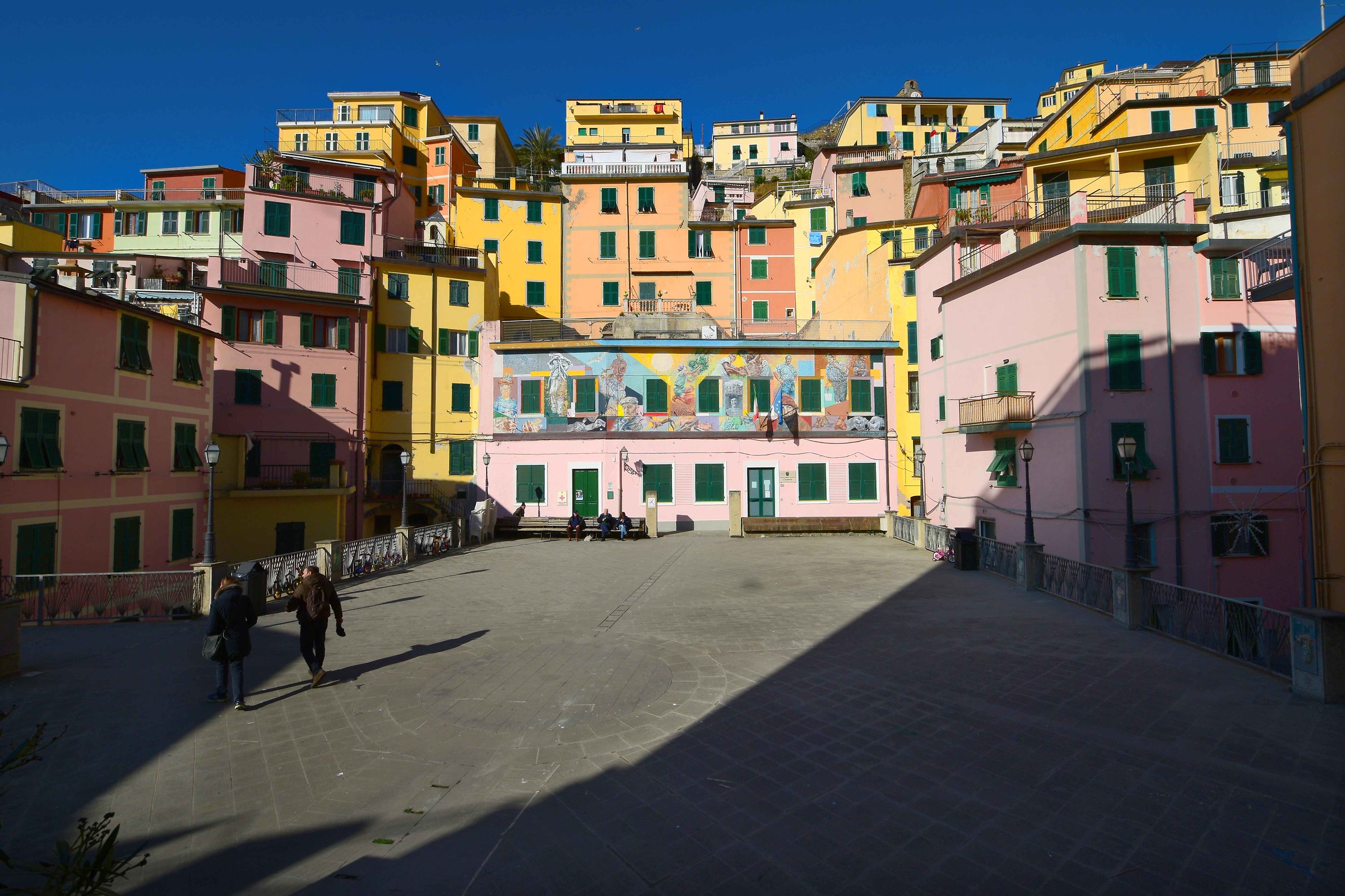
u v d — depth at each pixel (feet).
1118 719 24.49
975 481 80.07
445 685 29.55
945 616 40.55
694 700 27.17
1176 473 64.54
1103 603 40.34
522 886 15.43
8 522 54.60
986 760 21.42
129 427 68.54
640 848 16.89
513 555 72.64
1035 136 147.43
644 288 139.13
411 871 16.10
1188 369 65.46
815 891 15.14
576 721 25.26
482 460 95.91
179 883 15.72
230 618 27.12
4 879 15.88
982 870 15.84
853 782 20.12
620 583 54.80
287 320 96.73
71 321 61.16
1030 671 30.04
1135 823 17.75
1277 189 99.35
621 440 93.35
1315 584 37.04
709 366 94.48
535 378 95.40
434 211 168.25
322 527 93.35
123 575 45.83
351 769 21.61
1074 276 65.67
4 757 22.49
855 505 94.89
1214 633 31.94
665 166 145.48
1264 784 19.60
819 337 102.83
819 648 34.50
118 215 133.49
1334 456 35.81
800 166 232.94
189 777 21.16
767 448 94.22
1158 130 112.57
